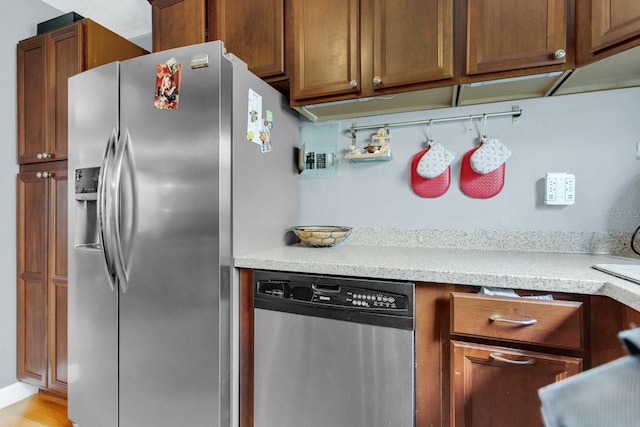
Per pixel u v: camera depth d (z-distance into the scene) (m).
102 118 1.29
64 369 1.66
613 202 1.24
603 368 0.30
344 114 1.59
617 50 0.94
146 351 1.19
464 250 1.39
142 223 1.18
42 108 1.74
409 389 0.94
